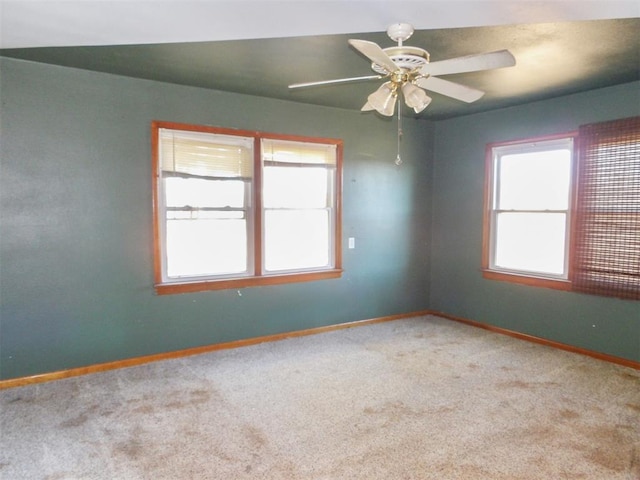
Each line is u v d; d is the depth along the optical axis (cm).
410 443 240
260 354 384
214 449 233
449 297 513
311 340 425
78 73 322
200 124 373
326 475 211
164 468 216
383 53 193
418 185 514
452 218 505
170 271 376
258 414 272
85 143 328
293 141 423
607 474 212
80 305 333
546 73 323
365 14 207
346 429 255
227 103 385
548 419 266
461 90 253
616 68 311
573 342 393
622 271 354
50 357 325
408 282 514
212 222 392
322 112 439
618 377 332
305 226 445
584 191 378
